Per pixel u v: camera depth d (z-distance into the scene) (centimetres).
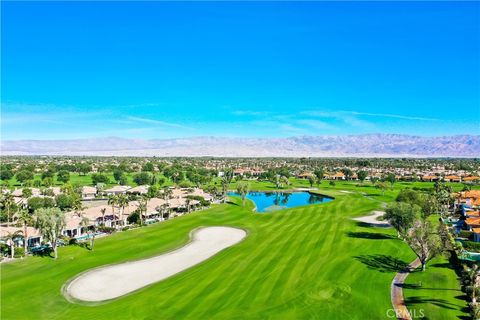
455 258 8150
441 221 12031
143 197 14638
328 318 5669
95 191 19725
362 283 6994
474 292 6050
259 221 13300
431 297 6328
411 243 7944
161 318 5753
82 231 11781
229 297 6475
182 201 16138
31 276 7606
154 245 10038
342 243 9794
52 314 5981
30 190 16725
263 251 9238
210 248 9800
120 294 6806
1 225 11762
